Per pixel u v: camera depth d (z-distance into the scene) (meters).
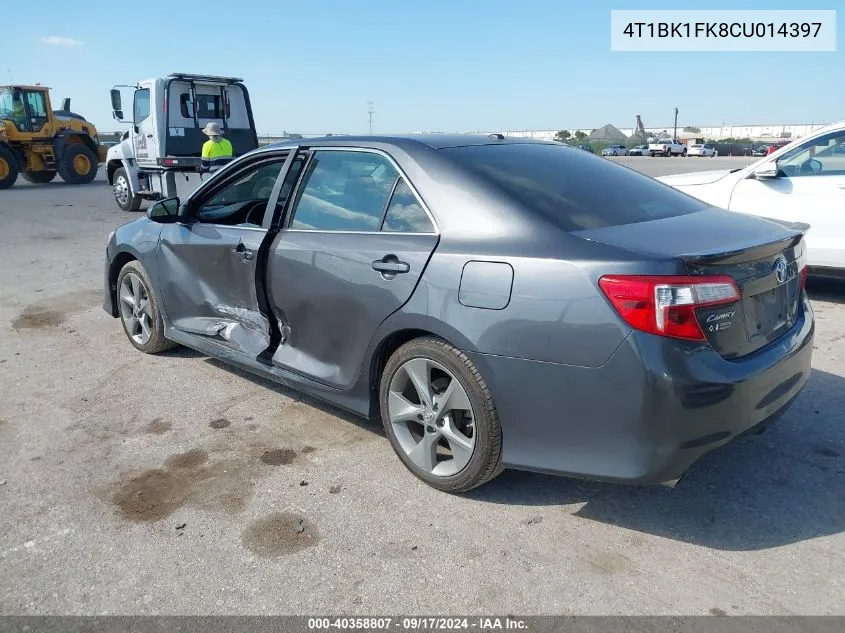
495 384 2.92
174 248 4.64
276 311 3.96
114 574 2.76
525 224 2.96
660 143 60.44
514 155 3.59
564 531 3.01
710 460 3.57
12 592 2.66
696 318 2.62
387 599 2.60
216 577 2.73
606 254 2.71
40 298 7.10
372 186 3.55
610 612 2.52
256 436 3.92
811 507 3.15
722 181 6.94
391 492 3.32
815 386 4.45
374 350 3.40
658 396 2.60
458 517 3.11
